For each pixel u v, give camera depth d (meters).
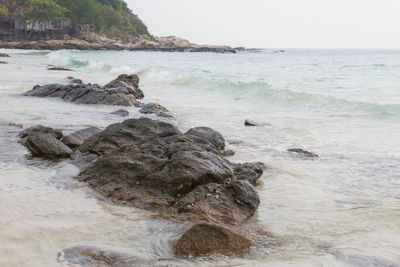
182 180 6.00
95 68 41.09
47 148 8.23
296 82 24.73
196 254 4.36
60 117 13.45
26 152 8.67
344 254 4.43
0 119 12.63
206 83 23.95
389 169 7.95
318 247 4.65
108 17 180.62
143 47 161.62
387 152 9.23
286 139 10.77
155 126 8.40
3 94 18.56
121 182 6.40
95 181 6.63
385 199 6.33
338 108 15.59
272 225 5.33
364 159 8.69
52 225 4.99
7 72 31.88
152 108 15.21
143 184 6.25
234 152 9.20
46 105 15.88
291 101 17.56
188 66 43.12
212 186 6.01
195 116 14.41
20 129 11.06
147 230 5.02
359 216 5.63
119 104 16.72
